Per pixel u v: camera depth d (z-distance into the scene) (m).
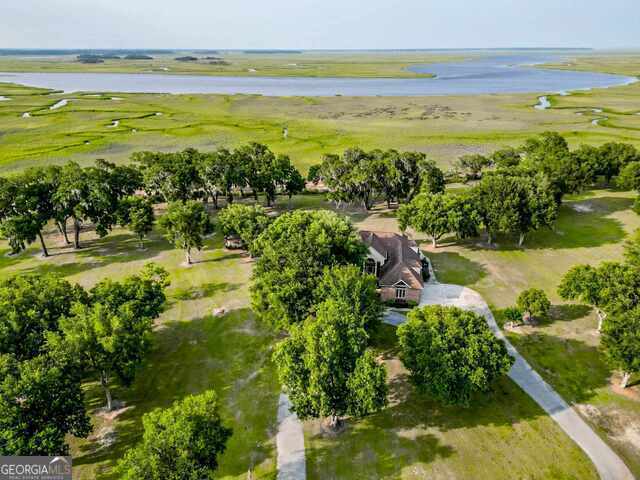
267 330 52.16
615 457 35.69
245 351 48.66
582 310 55.44
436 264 68.19
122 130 156.50
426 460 35.41
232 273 66.31
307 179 106.00
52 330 40.16
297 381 36.16
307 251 49.72
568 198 97.44
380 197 101.25
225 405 41.25
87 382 44.59
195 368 46.22
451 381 36.97
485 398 41.69
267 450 36.56
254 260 70.38
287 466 35.06
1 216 67.69
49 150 130.12
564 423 38.91
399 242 64.56
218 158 88.88
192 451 29.02
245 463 35.41
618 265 48.97
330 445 36.97
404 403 41.41
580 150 102.12
